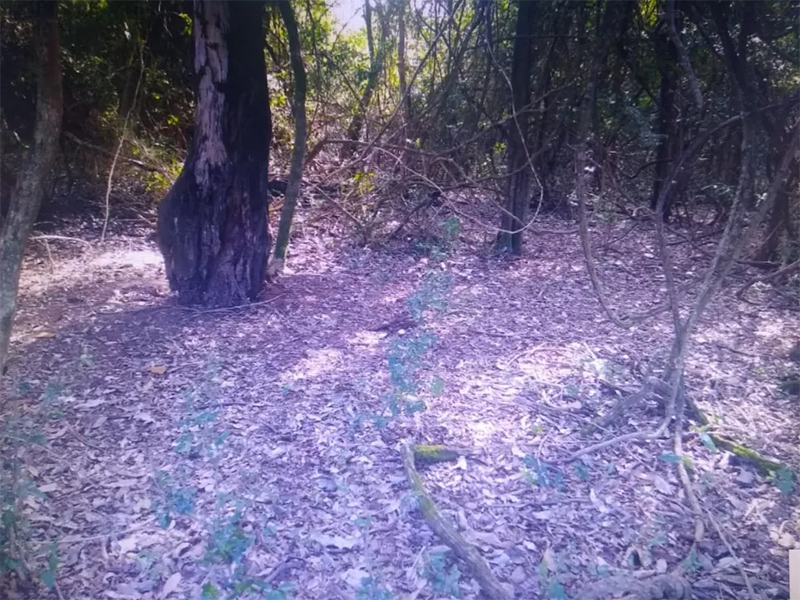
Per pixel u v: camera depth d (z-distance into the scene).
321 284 6.73
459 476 3.48
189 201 5.63
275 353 4.98
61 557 2.87
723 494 3.42
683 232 8.62
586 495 3.38
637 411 4.17
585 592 2.68
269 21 8.11
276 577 2.77
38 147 3.75
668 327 5.69
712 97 6.62
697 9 4.50
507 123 7.55
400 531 3.06
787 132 5.80
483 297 6.48
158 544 2.96
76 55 8.55
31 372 4.56
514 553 2.97
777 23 5.30
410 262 7.70
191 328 5.43
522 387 4.44
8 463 3.37
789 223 6.59
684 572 2.86
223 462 3.54
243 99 5.45
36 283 6.57
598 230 9.12
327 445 3.71
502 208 7.70
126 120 8.45
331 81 9.02
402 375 4.01
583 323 5.78
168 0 8.75
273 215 8.40
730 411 4.24
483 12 7.41
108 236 8.51
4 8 6.68
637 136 6.32
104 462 3.56
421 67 8.09
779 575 2.90
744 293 6.60
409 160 8.41
